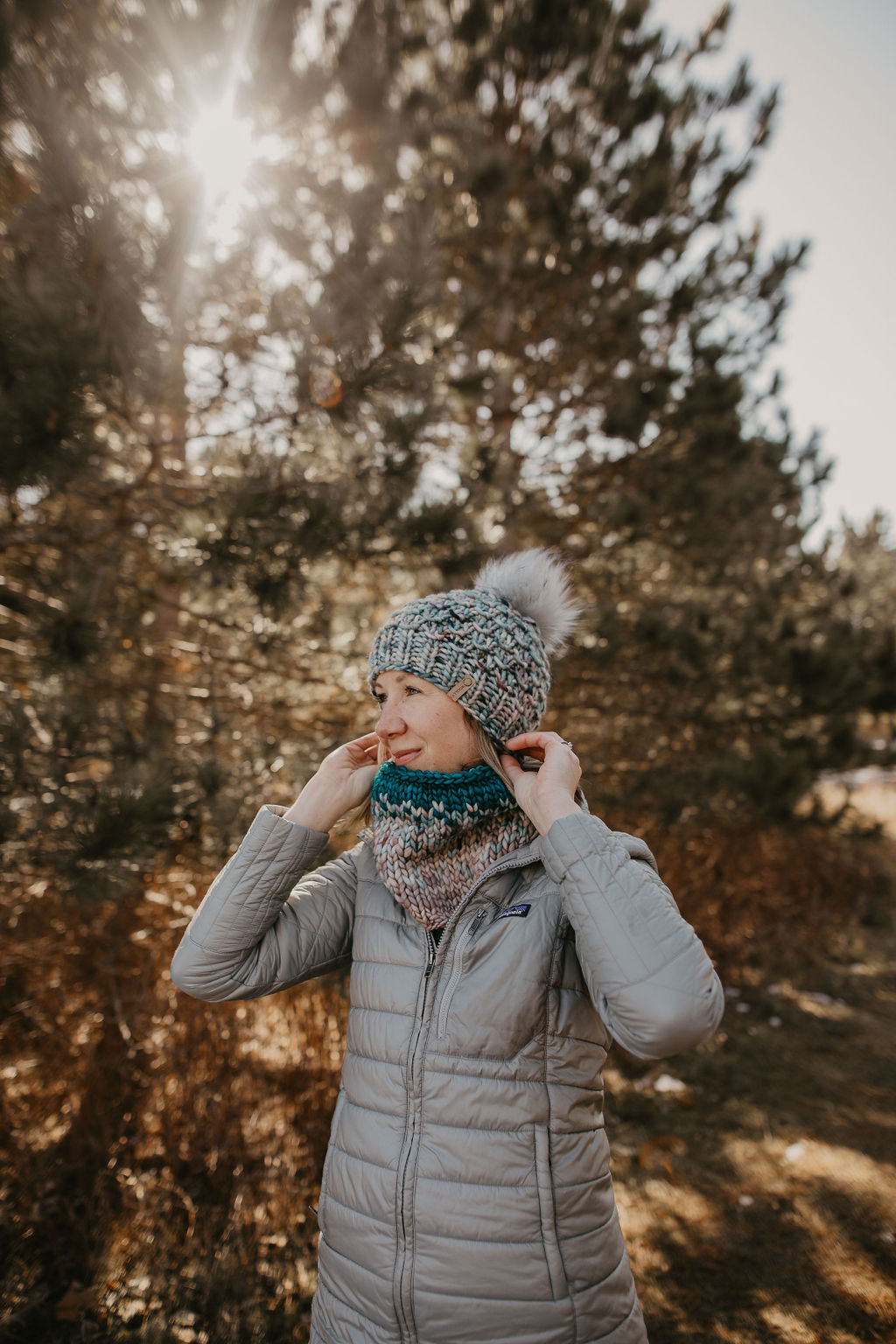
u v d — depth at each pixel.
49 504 2.83
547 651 1.40
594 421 5.21
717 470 5.34
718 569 5.52
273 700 3.43
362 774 1.38
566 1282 1.10
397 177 4.46
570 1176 1.13
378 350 2.50
